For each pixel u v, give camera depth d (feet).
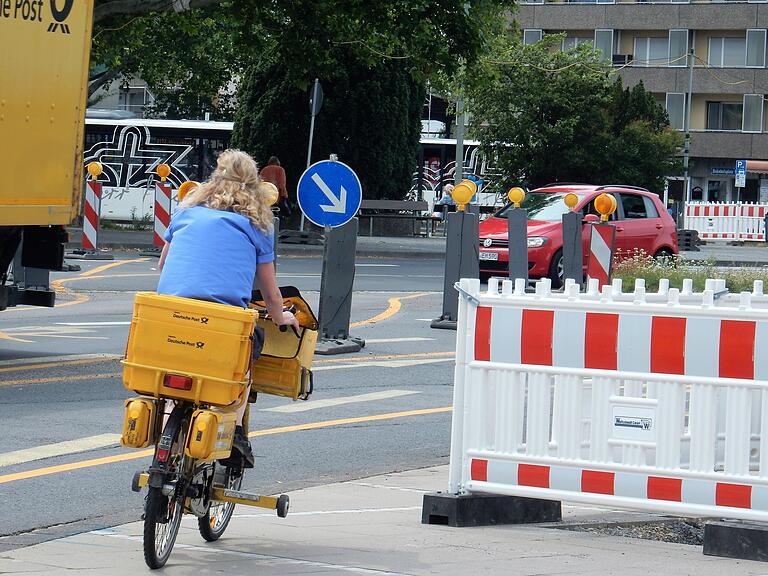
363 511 37.99
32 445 46.42
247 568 30.25
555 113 243.60
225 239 30.96
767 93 357.20
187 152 238.89
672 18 359.87
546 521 37.83
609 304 34.81
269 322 32.96
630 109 246.47
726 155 360.69
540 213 131.64
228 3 139.74
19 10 62.03
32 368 64.64
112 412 53.36
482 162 254.06
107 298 103.45
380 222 206.80
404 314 99.30
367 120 198.29
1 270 66.95
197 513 31.37
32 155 64.08
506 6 139.54
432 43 133.08
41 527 35.04
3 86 61.31
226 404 29.81
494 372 36.35
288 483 42.16
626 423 34.76
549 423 35.96
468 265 90.17
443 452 48.67
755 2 353.72
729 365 33.55
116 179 238.27
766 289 113.09
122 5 113.09
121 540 33.37
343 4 132.05
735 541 32.81
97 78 212.64
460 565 30.94
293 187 197.88
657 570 30.81
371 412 56.70
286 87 194.49
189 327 29.76
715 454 34.19
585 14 364.17
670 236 137.18
